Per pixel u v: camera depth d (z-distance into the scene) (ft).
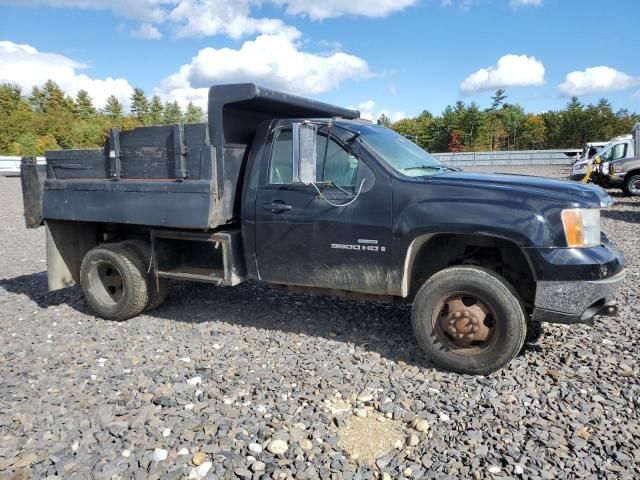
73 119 344.69
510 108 294.46
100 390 12.69
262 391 12.53
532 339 15.52
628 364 13.67
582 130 250.37
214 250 17.98
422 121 324.60
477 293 13.05
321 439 10.42
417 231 13.41
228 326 17.40
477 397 12.10
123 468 9.53
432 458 9.77
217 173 15.65
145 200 16.33
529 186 13.23
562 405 11.60
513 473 9.26
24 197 19.11
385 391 12.50
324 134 14.93
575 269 12.21
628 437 10.29
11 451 10.17
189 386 12.82
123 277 17.74
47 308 19.98
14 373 13.82
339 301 19.97
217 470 9.44
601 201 12.85
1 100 356.38
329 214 14.58
